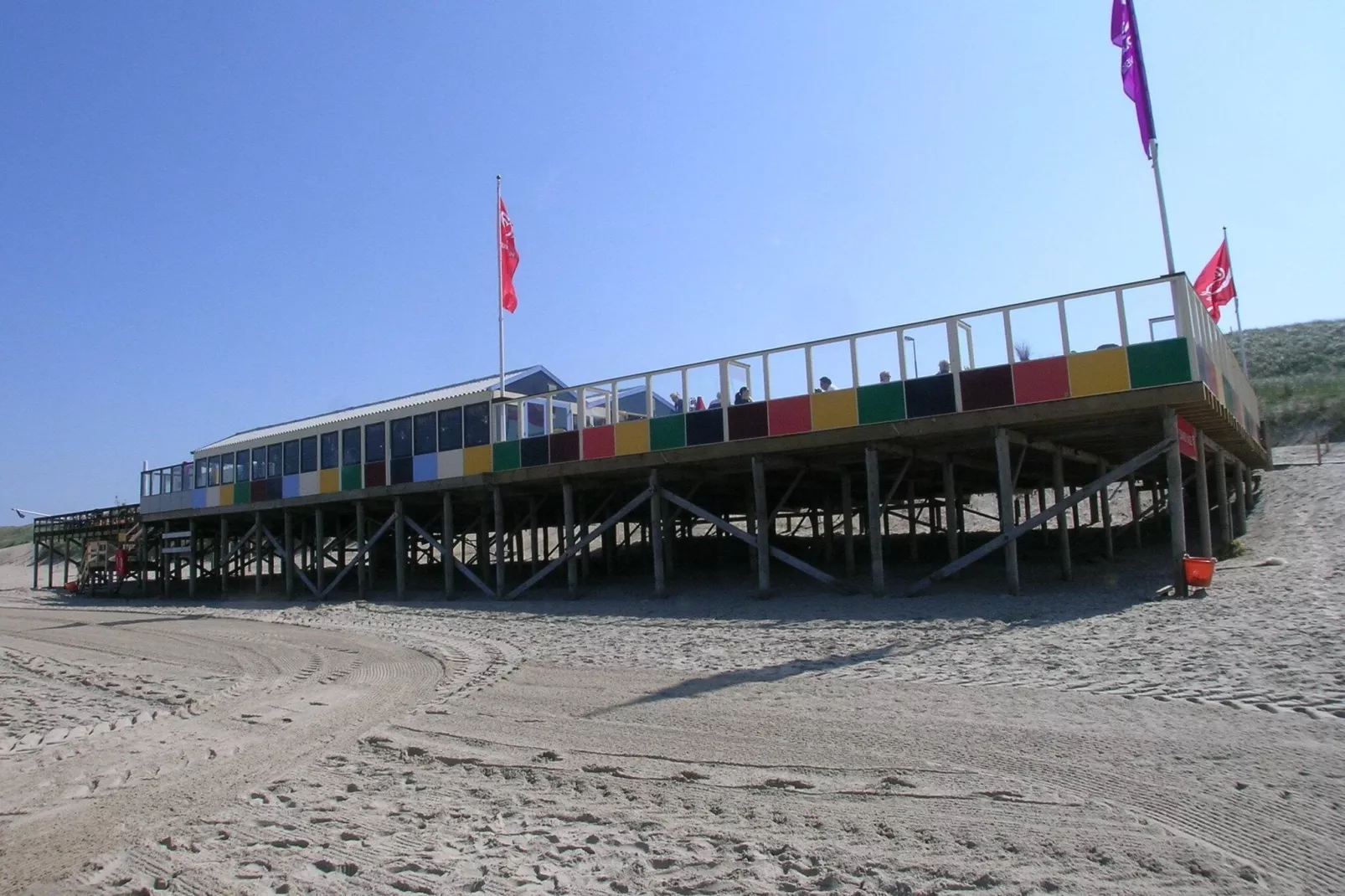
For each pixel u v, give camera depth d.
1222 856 4.98
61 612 32.38
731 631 15.09
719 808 6.38
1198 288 27.44
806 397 17.95
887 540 30.39
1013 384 15.70
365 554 28.56
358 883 5.43
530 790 7.12
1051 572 19.14
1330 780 6.00
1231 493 25.36
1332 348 52.41
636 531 37.34
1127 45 16.28
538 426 25.22
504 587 25.17
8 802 7.61
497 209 25.69
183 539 38.34
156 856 6.07
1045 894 4.68
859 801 6.32
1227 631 10.74
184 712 11.25
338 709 10.78
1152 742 7.09
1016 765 6.80
